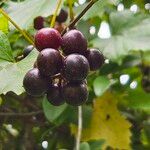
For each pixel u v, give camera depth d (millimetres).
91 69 385
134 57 670
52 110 585
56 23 539
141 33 657
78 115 611
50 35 363
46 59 351
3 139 686
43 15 447
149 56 719
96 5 441
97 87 597
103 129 664
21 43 601
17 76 394
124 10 679
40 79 360
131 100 674
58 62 353
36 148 705
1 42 409
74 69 348
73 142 686
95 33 671
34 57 399
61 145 695
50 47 363
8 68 401
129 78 719
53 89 375
